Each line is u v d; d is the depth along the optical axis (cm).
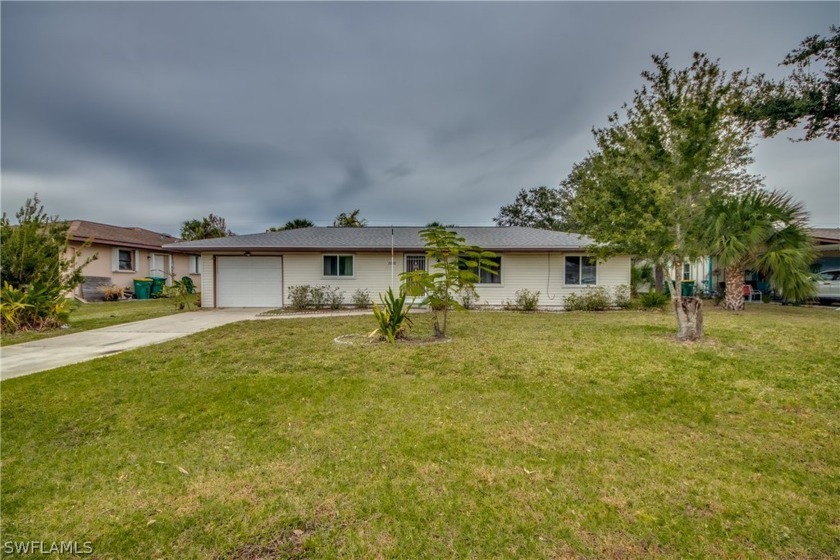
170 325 964
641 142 687
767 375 479
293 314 1223
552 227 3253
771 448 297
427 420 351
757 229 1052
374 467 269
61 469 268
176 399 403
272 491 240
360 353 613
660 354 590
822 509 220
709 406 383
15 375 502
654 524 207
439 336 749
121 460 280
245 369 523
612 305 1398
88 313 1247
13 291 887
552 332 809
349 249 1377
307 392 427
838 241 1388
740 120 807
